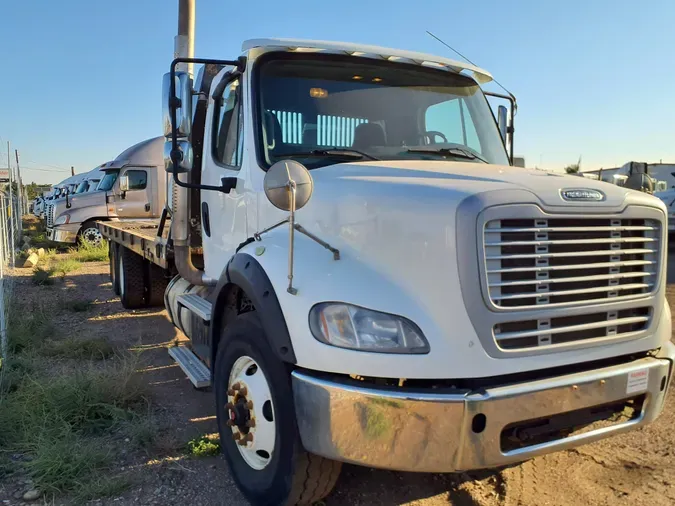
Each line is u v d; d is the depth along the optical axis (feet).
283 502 9.62
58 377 15.97
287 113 12.50
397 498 11.03
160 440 13.34
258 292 9.67
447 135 13.75
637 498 10.94
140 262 27.99
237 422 10.61
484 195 8.48
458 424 8.15
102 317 27.04
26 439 12.80
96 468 12.01
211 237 14.98
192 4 16.57
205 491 11.34
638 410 9.95
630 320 9.76
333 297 8.78
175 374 18.35
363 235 9.30
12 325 21.91
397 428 8.23
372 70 13.38
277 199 9.13
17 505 10.83
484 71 14.73
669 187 61.26
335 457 8.63
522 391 8.43
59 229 57.11
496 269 8.48
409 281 8.69
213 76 15.84
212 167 14.79
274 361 9.50
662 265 10.21
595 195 9.29
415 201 8.87
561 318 9.09
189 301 15.87
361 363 8.40
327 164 12.04
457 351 8.35
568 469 12.14
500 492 11.27
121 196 58.80
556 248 8.94
